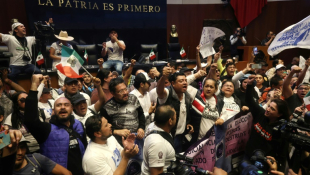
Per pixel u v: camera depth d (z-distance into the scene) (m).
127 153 2.07
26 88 5.76
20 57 5.68
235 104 3.61
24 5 8.20
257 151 2.37
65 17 8.90
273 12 11.74
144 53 9.73
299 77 4.27
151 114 3.56
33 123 2.34
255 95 3.84
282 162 2.60
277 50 3.47
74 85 3.32
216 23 11.19
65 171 2.31
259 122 2.92
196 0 11.21
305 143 1.86
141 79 3.35
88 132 2.25
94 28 9.59
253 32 11.78
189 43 11.48
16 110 2.88
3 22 7.95
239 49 10.30
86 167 2.17
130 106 3.03
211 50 4.93
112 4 9.80
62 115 2.53
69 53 3.14
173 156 2.32
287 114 2.76
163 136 2.28
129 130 2.89
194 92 3.31
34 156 2.23
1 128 1.66
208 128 3.23
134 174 2.83
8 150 1.64
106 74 3.68
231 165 3.32
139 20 10.36
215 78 3.93
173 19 11.16
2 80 3.62
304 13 11.23
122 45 7.57
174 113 2.34
